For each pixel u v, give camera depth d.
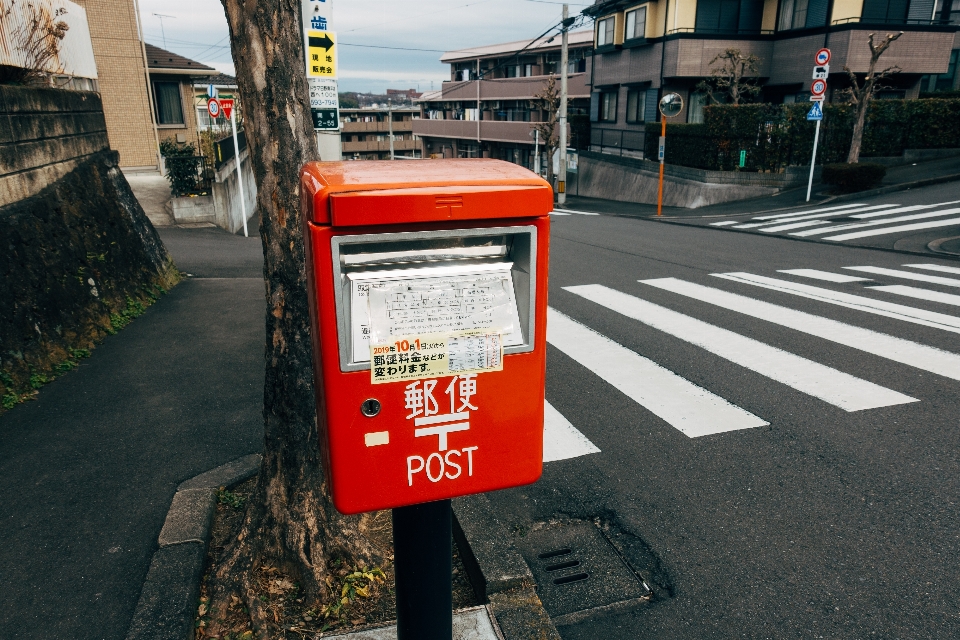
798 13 23.45
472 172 1.61
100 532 3.25
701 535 3.29
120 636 2.58
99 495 3.59
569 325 6.88
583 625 2.71
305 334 2.63
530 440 1.71
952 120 19.95
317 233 1.41
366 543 2.91
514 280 1.65
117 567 2.98
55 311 5.79
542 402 1.69
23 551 3.10
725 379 5.27
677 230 15.13
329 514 2.78
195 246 12.52
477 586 2.82
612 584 2.96
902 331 6.40
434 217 1.44
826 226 13.74
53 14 7.54
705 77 24.88
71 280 6.25
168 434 4.36
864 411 4.62
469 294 1.57
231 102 14.23
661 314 7.23
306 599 2.65
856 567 3.01
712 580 2.96
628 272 9.76
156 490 3.64
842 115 19.59
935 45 22.17
